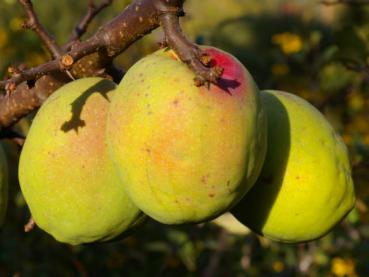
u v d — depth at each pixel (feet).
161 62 0.99
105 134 1.07
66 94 1.09
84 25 1.35
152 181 0.98
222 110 0.96
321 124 1.14
